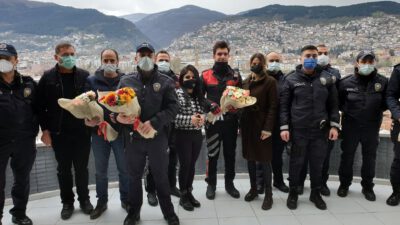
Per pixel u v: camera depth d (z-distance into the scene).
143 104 2.20
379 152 3.34
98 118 2.31
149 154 2.27
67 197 2.60
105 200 2.65
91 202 2.88
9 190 2.89
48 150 3.07
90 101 2.21
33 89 2.37
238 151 3.58
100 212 2.59
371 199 2.85
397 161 2.72
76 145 2.50
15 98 2.25
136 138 2.25
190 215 2.58
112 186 3.28
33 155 2.41
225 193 3.07
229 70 2.86
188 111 2.60
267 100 2.67
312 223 2.42
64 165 2.51
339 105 2.95
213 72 2.84
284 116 2.69
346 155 2.90
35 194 2.98
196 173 3.54
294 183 2.73
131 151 2.28
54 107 2.40
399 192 2.76
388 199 2.77
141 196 2.37
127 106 2.00
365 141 2.83
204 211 2.66
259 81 2.67
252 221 2.46
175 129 2.63
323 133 2.64
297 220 2.47
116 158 2.63
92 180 3.27
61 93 2.39
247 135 2.74
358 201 2.85
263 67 2.66
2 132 2.20
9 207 2.80
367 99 2.75
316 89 2.62
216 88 2.80
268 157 2.68
